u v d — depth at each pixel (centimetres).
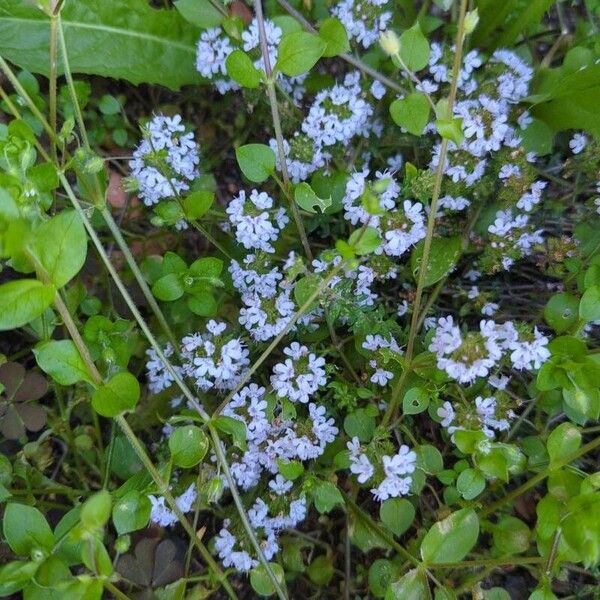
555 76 21
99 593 13
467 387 20
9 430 20
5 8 21
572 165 20
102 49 22
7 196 12
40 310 13
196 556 21
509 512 20
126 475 20
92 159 16
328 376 20
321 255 18
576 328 18
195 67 23
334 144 20
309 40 16
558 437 16
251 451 19
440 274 19
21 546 15
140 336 22
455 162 18
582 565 20
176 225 20
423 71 22
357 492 21
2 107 21
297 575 21
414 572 17
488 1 22
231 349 18
